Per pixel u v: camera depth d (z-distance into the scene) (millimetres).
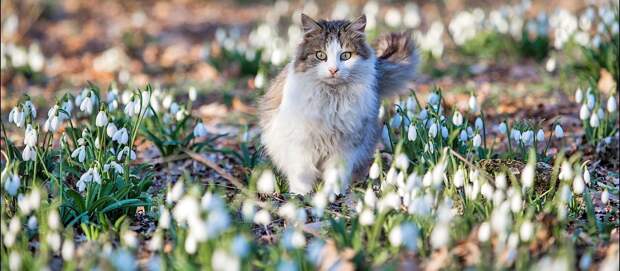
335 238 7387
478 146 9484
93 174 8438
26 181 9109
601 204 9023
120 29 23500
